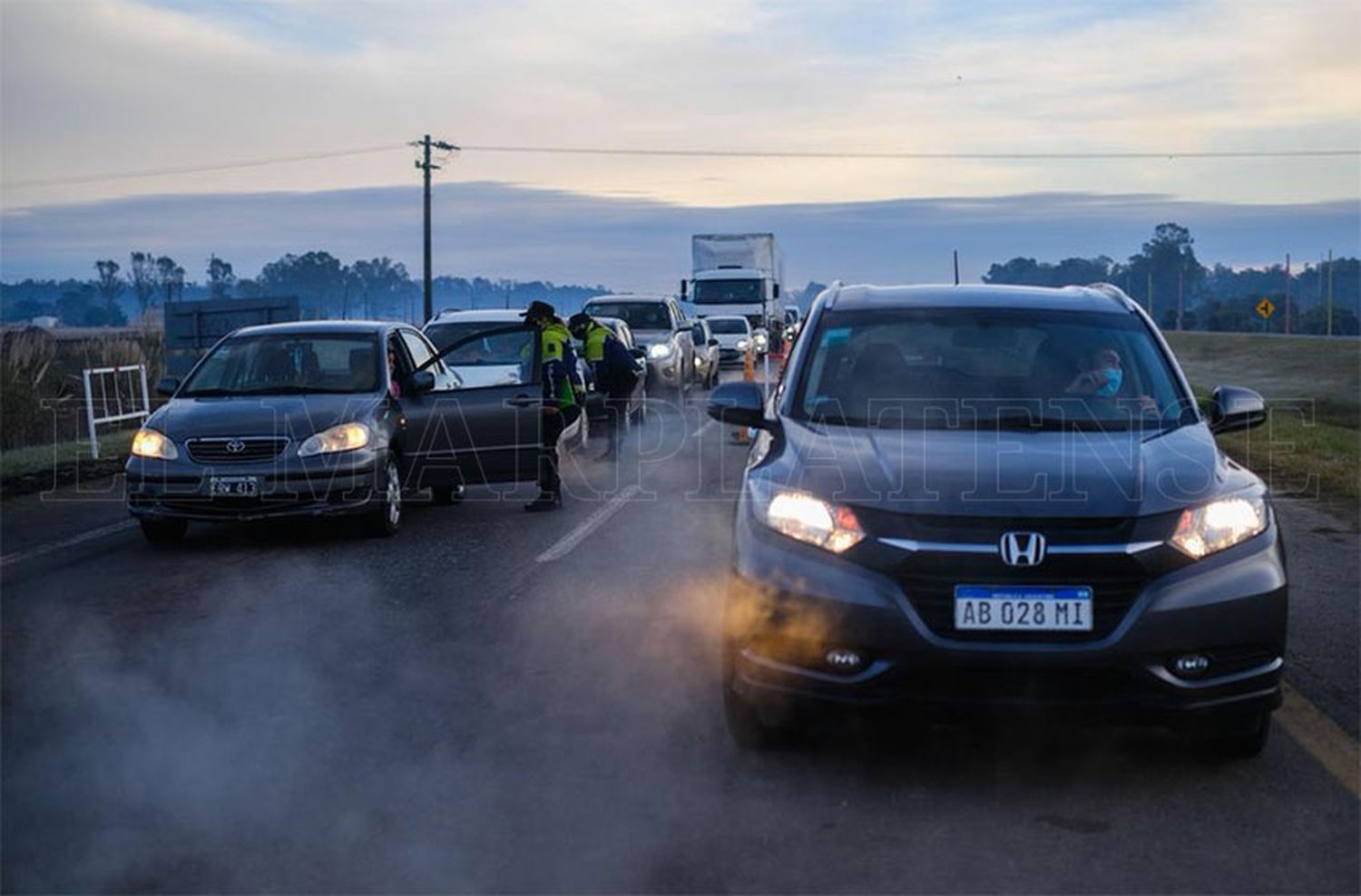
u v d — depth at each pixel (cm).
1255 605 495
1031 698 484
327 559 993
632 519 1166
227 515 1029
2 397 1992
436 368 1286
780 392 650
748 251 4447
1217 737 519
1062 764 531
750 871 431
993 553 486
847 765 529
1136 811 483
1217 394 654
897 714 493
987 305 682
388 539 1080
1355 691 635
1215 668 495
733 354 3928
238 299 2719
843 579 494
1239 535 507
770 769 524
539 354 1213
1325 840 456
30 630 775
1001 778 516
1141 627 482
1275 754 545
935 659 482
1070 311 681
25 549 1057
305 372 1147
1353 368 4456
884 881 424
